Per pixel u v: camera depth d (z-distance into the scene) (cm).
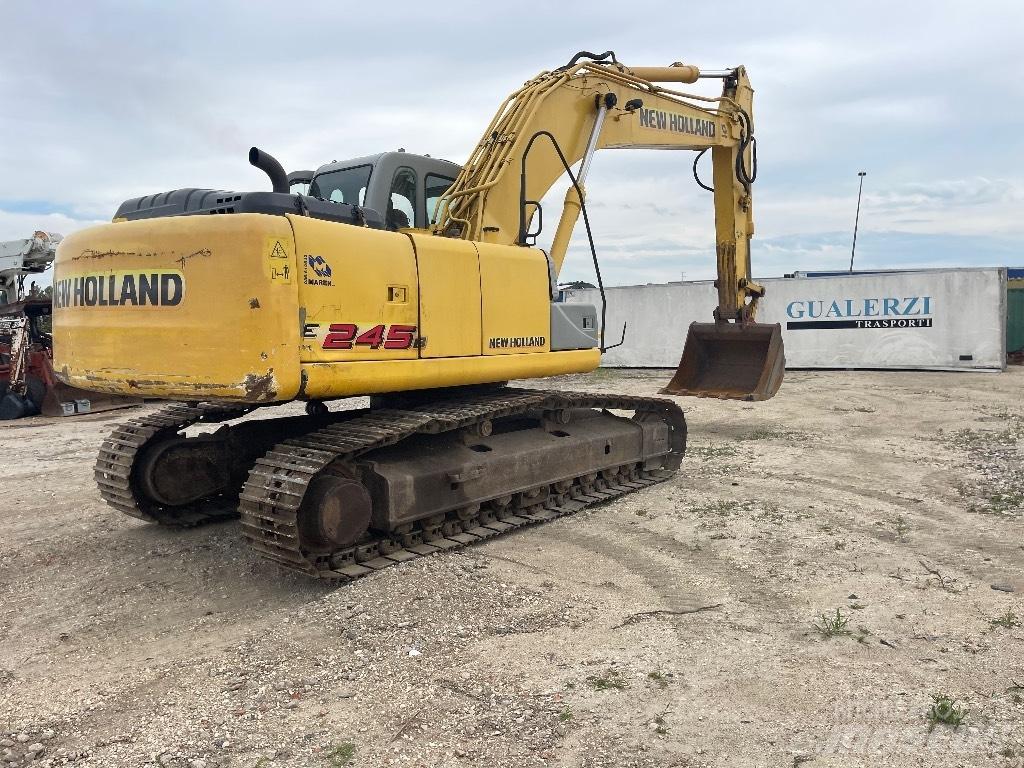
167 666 449
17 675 447
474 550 636
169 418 718
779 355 1129
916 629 470
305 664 437
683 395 1157
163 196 629
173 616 529
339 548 569
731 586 550
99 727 385
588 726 367
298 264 532
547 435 772
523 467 712
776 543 642
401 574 547
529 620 488
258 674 430
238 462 746
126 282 557
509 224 809
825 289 2175
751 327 1152
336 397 573
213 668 442
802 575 567
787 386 1814
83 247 583
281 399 530
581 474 778
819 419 1329
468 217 770
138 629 509
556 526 707
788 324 2219
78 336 587
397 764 342
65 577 611
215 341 524
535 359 730
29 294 1816
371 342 583
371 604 499
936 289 2066
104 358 569
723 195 1168
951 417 1314
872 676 411
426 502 623
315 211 594
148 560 643
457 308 653
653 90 1011
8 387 1602
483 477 671
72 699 414
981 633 462
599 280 823
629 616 497
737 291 1169
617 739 357
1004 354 2027
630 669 423
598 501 776
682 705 385
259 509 544
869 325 2138
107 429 1396
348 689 408
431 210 779
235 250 517
